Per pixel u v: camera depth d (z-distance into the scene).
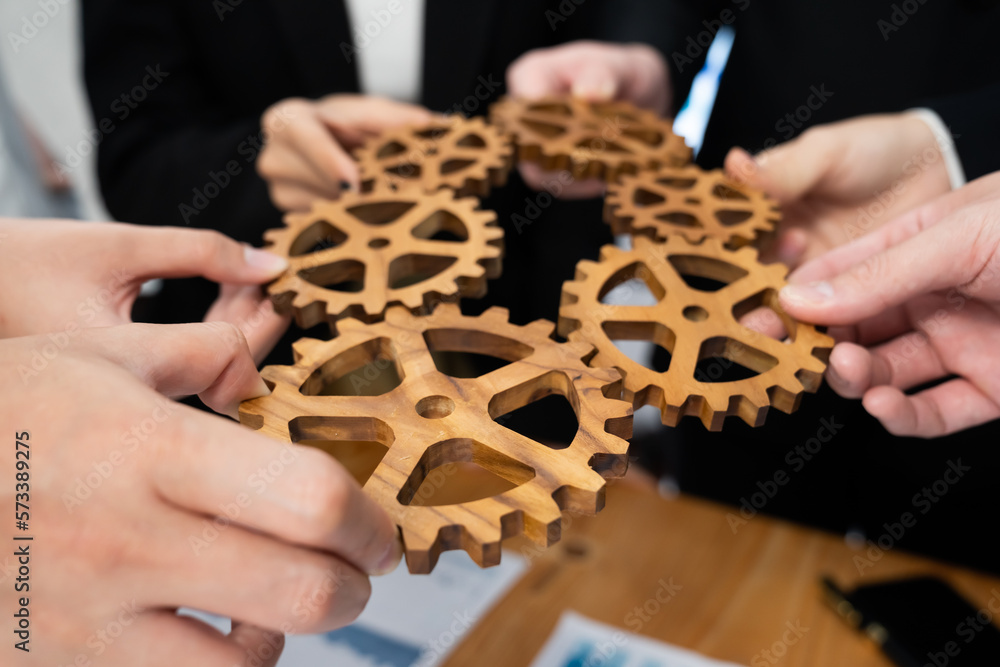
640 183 0.43
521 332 0.34
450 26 0.53
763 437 0.55
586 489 0.30
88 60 0.52
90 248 0.35
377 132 0.48
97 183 0.54
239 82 0.56
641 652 0.44
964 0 0.50
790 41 0.53
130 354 0.29
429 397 0.32
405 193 0.41
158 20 0.54
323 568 0.25
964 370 0.38
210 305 0.47
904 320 0.39
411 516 0.29
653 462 0.69
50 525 0.25
